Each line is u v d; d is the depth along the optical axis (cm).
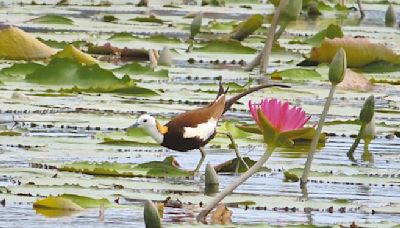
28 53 1680
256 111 851
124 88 1408
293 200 938
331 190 983
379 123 1309
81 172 998
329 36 2056
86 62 1644
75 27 2155
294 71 1631
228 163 1049
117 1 2700
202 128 1041
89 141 1130
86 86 1449
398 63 1780
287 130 840
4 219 839
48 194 914
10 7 2480
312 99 1452
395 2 2930
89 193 925
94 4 2612
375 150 1172
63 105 1310
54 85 1449
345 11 2716
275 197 945
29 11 2405
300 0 1675
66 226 825
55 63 1459
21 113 1252
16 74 1511
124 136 1155
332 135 1241
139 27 2219
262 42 2050
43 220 842
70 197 900
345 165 1089
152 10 2550
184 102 1359
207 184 973
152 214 768
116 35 1969
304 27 2345
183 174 1018
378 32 2286
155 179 995
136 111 1285
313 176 1032
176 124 1035
